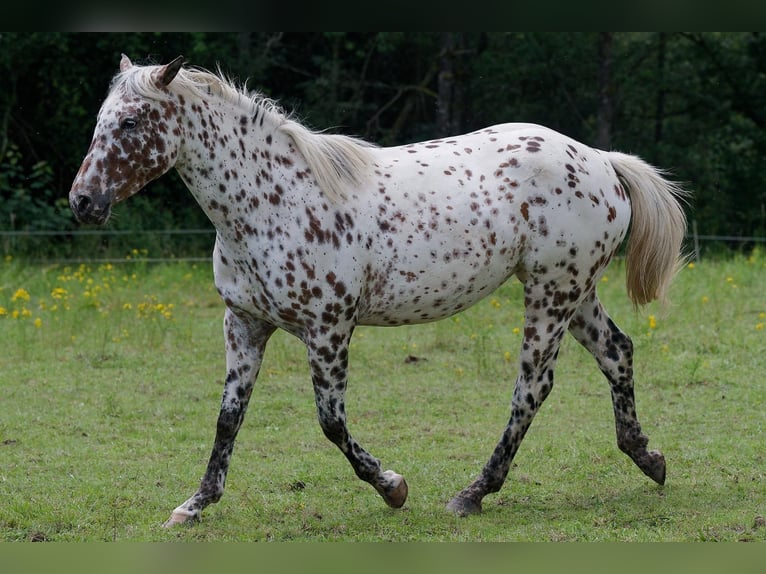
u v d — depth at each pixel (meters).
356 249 7.21
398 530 7.36
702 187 31.97
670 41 33.34
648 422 10.48
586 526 7.42
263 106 7.27
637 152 32.75
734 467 8.89
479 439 10.06
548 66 32.94
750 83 32.38
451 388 12.12
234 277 7.42
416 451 9.63
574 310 8.00
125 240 25.23
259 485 8.57
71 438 10.11
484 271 7.64
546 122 33.56
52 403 11.41
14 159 26.69
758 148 32.16
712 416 10.63
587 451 9.46
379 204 7.32
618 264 20.86
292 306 7.18
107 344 14.32
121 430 10.45
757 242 27.83
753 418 10.49
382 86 31.84
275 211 7.15
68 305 16.11
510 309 16.62
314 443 9.98
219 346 14.41
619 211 8.05
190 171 7.17
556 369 12.79
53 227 26.27
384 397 11.71
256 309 7.40
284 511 7.87
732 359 12.88
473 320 15.49
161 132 6.93
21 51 26.78
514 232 7.65
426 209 7.42
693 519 7.51
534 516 7.70
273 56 31.12
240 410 7.59
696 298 16.50
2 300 16.77
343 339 7.30
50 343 14.22
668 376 12.18
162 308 15.47
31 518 7.70
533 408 7.87
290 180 7.18
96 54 28.55
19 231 25.89
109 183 6.80
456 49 30.28
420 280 7.44
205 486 7.63
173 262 22.45
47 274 19.84
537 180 7.71
